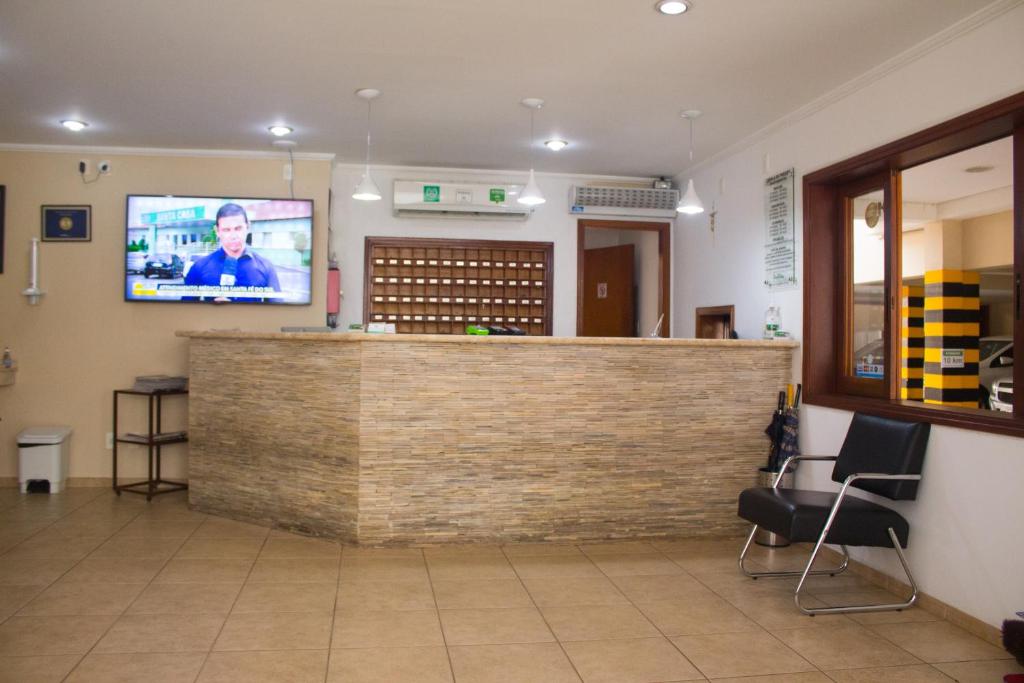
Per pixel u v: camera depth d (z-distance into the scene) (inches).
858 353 174.9
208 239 229.0
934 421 136.3
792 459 155.9
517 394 171.5
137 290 228.1
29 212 228.2
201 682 101.0
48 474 220.8
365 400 165.8
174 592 136.9
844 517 132.2
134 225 227.6
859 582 150.8
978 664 112.3
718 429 182.1
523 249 259.6
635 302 295.9
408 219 255.4
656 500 178.2
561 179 261.7
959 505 129.9
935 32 137.8
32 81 170.4
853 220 177.6
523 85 170.4
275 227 231.3
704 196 241.4
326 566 153.5
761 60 152.8
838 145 169.6
